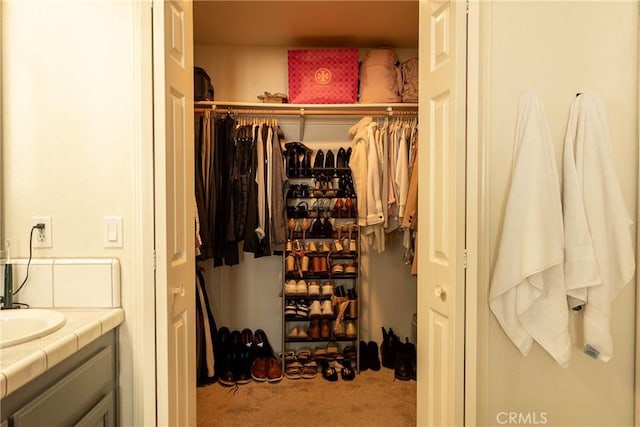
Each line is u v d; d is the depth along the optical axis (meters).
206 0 2.19
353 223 2.71
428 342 1.40
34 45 1.30
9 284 1.24
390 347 2.76
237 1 2.21
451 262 1.26
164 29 1.24
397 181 2.48
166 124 1.25
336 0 2.20
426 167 1.41
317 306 2.64
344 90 2.64
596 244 1.22
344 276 2.68
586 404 1.33
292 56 2.64
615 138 1.33
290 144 2.68
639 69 1.32
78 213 1.31
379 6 2.28
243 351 2.61
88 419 1.12
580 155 1.25
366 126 2.55
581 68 1.32
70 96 1.31
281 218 2.47
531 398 1.32
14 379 0.81
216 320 2.82
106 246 1.31
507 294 1.25
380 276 2.89
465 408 1.26
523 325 1.24
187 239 1.43
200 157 2.40
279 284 2.86
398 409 2.19
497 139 1.30
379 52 2.64
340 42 2.79
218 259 2.48
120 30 1.30
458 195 1.24
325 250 2.67
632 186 1.33
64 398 1.01
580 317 1.31
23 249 1.31
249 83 2.84
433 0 1.37
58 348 0.96
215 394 2.35
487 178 1.29
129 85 1.31
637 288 1.31
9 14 1.31
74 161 1.31
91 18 1.30
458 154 1.24
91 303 1.29
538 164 1.22
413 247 2.49
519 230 1.21
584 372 1.32
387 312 2.89
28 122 1.31
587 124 1.26
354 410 2.18
